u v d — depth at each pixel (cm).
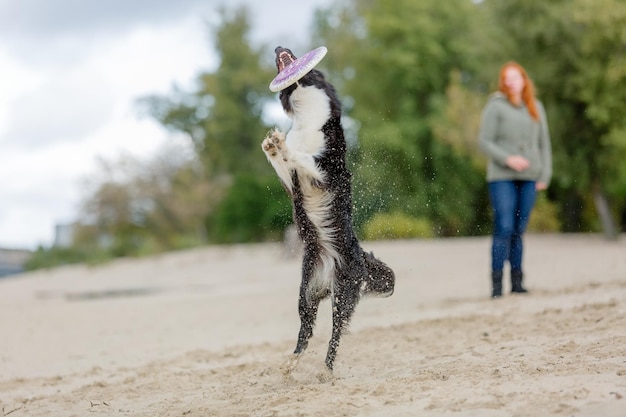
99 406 604
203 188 4228
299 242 685
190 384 662
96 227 4056
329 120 660
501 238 1011
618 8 1838
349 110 3678
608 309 795
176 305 1382
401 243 2259
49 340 1025
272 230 3562
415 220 2628
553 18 1955
